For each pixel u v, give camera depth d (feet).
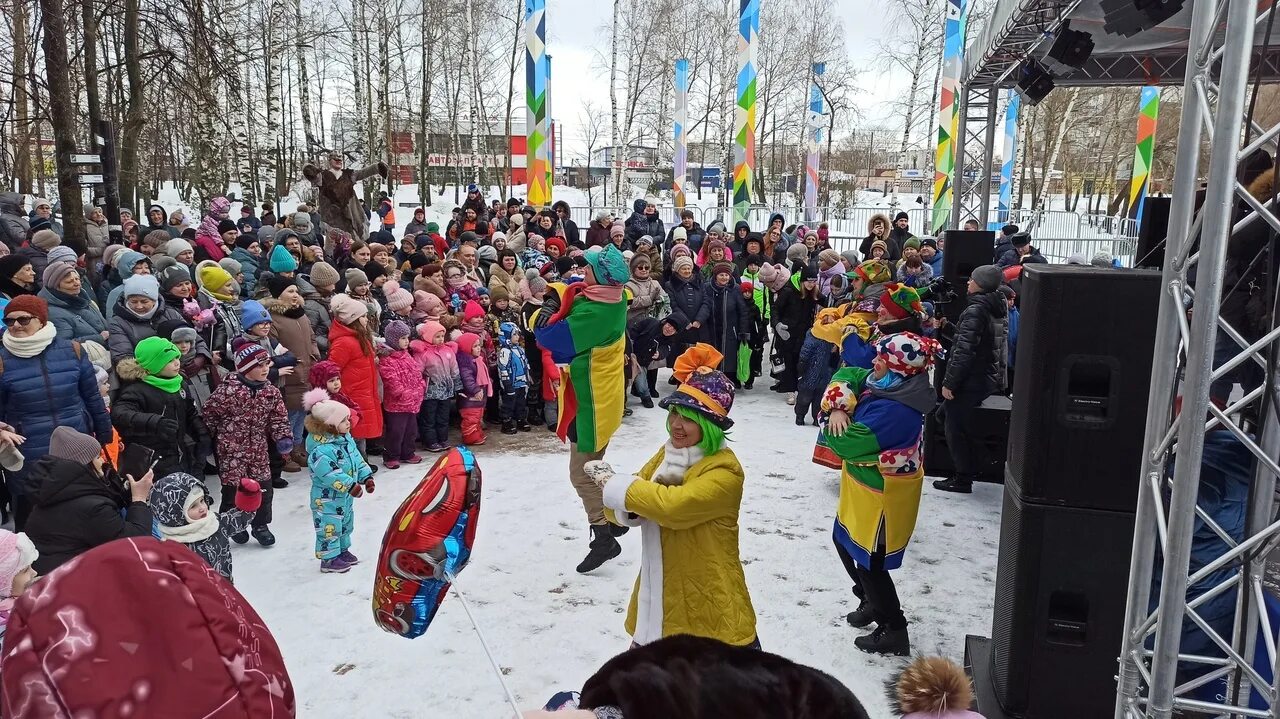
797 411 27.81
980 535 18.94
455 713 12.06
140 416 17.22
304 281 25.54
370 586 15.78
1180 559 8.81
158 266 25.75
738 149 56.80
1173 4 14.84
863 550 13.42
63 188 28.22
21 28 37.65
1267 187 11.86
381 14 96.12
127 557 2.78
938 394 24.95
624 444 25.40
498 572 16.62
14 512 16.92
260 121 88.48
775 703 4.03
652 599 10.44
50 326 16.70
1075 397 10.89
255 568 16.53
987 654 13.09
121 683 2.56
